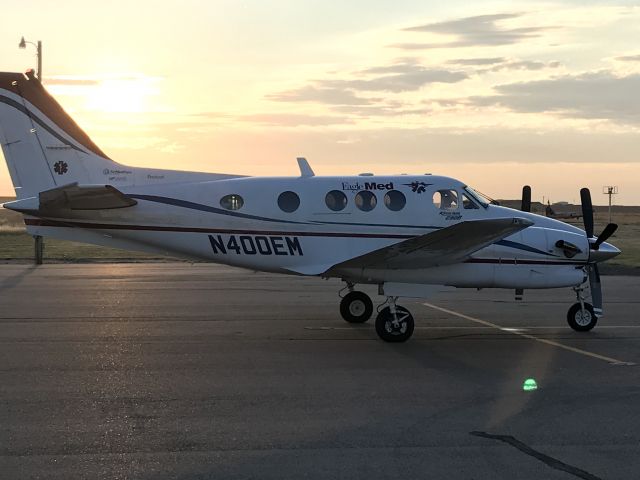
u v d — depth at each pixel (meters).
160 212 11.63
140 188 11.98
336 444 5.75
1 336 10.89
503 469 5.19
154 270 24.17
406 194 11.86
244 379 8.11
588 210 12.38
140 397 7.23
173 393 7.42
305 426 6.25
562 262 11.73
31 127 12.30
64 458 5.36
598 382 8.12
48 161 12.32
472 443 5.80
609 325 12.76
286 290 18.05
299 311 14.16
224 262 11.84
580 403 7.15
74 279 20.70
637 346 10.56
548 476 5.05
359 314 12.67
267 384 7.88
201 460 5.34
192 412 6.68
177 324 12.30
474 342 10.85
